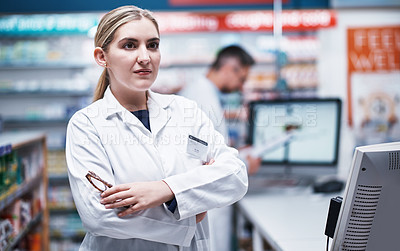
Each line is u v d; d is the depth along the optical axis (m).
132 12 1.53
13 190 3.00
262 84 5.30
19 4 5.03
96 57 1.60
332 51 5.27
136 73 1.51
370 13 5.24
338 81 5.29
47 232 4.02
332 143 3.37
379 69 5.25
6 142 2.84
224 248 3.64
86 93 5.28
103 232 1.49
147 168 1.58
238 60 3.78
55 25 5.02
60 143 5.21
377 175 1.45
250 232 3.49
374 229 1.50
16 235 3.00
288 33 5.50
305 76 5.24
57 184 5.40
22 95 5.47
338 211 1.62
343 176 3.80
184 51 5.55
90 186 1.50
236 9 5.11
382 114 5.25
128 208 1.46
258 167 3.39
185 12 5.11
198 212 1.54
